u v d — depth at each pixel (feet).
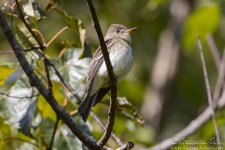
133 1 57.72
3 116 33.47
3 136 34.32
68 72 34.78
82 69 34.83
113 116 29.09
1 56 50.60
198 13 50.01
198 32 50.78
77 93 34.55
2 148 34.83
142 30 59.00
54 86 35.17
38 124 34.71
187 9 59.77
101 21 56.03
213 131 42.93
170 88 58.29
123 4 57.16
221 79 43.39
